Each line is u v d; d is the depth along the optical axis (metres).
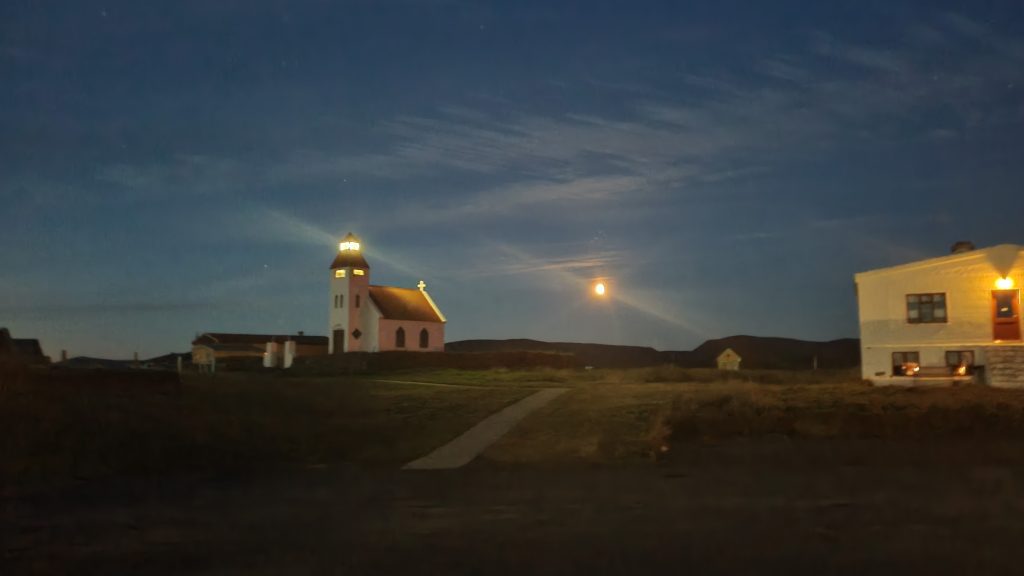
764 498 14.71
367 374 53.59
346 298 72.88
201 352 71.88
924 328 36.56
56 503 15.08
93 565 10.41
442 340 76.00
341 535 11.96
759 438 23.86
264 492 16.12
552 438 23.11
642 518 12.95
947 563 9.95
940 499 14.43
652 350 122.88
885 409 25.83
